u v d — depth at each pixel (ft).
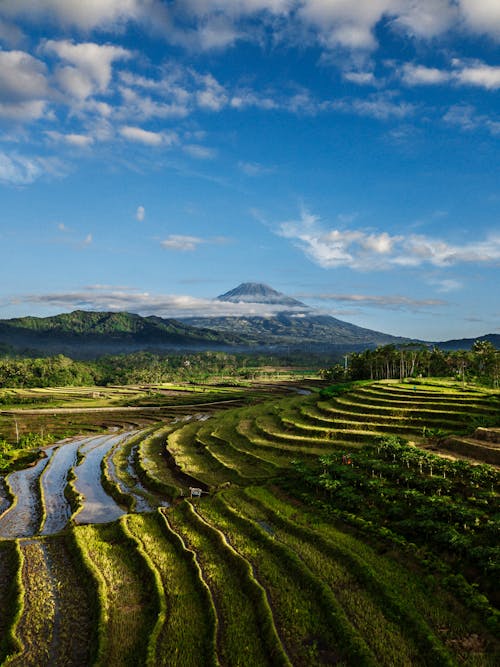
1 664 95.30
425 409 288.51
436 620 100.99
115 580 129.39
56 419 470.39
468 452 207.51
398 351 559.79
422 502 156.04
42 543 158.20
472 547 123.03
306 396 489.26
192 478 232.12
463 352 558.15
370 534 145.89
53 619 111.34
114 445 339.77
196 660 93.97
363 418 293.64
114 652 97.30
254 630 103.14
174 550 146.72
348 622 101.96
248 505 183.11
